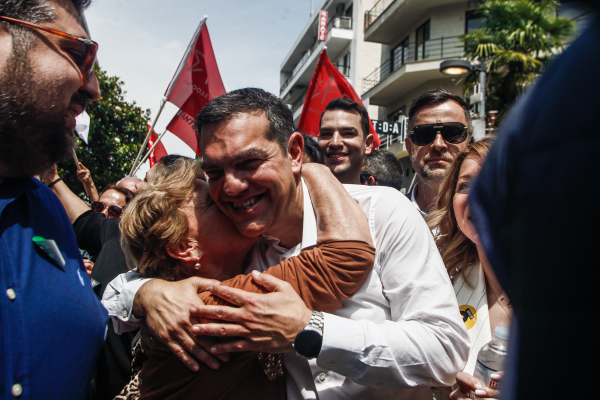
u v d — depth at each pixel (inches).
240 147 52.4
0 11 43.4
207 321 51.1
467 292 69.5
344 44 842.2
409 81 586.9
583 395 18.4
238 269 61.6
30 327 45.8
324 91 180.2
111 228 116.1
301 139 60.3
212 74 172.2
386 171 160.1
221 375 52.1
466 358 56.8
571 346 18.7
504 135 23.1
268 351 50.1
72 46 47.8
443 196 78.1
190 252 56.1
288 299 50.3
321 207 57.2
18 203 51.2
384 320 57.7
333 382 56.8
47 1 45.8
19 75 43.7
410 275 56.2
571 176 18.8
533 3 358.3
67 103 48.8
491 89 382.6
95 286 92.3
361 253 53.0
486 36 391.9
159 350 54.6
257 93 57.0
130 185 149.5
